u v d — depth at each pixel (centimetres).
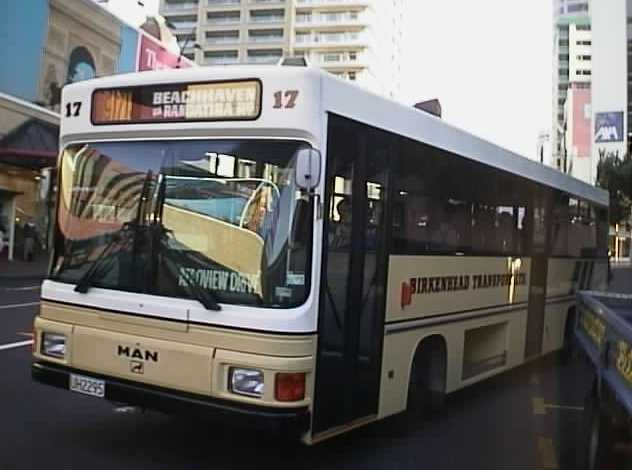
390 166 602
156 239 526
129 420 658
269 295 487
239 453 582
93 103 565
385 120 594
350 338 549
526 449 636
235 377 486
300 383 484
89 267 555
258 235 495
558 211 1054
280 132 496
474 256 771
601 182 5438
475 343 809
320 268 499
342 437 649
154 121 536
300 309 486
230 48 13162
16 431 611
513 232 884
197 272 509
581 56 13450
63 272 569
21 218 3061
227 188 509
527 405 816
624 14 9206
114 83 556
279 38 13012
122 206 545
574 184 1134
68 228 571
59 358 559
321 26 12938
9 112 2981
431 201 676
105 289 543
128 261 536
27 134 3069
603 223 1320
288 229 489
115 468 531
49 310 568
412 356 647
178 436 616
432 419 716
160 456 564
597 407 545
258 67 507
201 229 513
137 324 523
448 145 709
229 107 509
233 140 510
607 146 9175
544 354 1010
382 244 594
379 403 594
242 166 505
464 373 768
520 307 909
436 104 938
